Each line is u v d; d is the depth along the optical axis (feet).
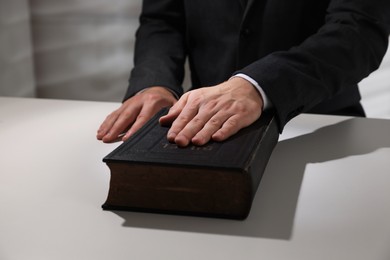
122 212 2.42
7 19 6.70
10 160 3.07
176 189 2.38
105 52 7.21
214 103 2.95
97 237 2.21
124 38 7.14
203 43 4.80
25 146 3.30
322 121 3.74
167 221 2.33
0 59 6.64
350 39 3.58
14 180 2.79
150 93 3.84
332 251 2.09
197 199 2.38
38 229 2.28
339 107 4.55
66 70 7.32
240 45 4.50
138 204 2.44
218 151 2.49
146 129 2.91
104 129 3.48
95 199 2.56
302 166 2.94
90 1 7.04
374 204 2.48
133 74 4.25
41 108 4.14
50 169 2.93
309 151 3.17
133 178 2.41
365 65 3.63
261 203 2.50
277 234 2.22
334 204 2.48
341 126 3.62
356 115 4.68
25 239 2.20
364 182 2.72
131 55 7.20
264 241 2.16
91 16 7.09
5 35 6.69
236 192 2.33
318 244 2.14
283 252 2.08
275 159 3.05
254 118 2.94
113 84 7.32
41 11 7.12
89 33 7.15
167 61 4.45
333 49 3.50
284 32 4.46
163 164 2.33
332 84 3.43
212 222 2.32
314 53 3.43
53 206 2.49
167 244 2.15
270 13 4.43
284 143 3.31
